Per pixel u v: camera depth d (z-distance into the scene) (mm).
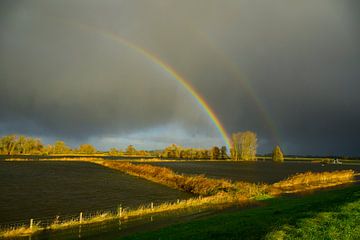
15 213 39562
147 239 23109
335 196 40406
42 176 86062
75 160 181625
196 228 24953
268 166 193625
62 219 36625
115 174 94875
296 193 59500
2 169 105500
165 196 55375
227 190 56094
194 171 118312
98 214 39219
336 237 17641
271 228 19984
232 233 21156
